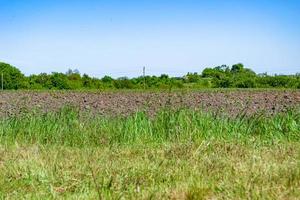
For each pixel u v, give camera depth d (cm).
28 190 612
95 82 4181
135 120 1049
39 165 713
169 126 1025
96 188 586
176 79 4322
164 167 699
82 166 709
